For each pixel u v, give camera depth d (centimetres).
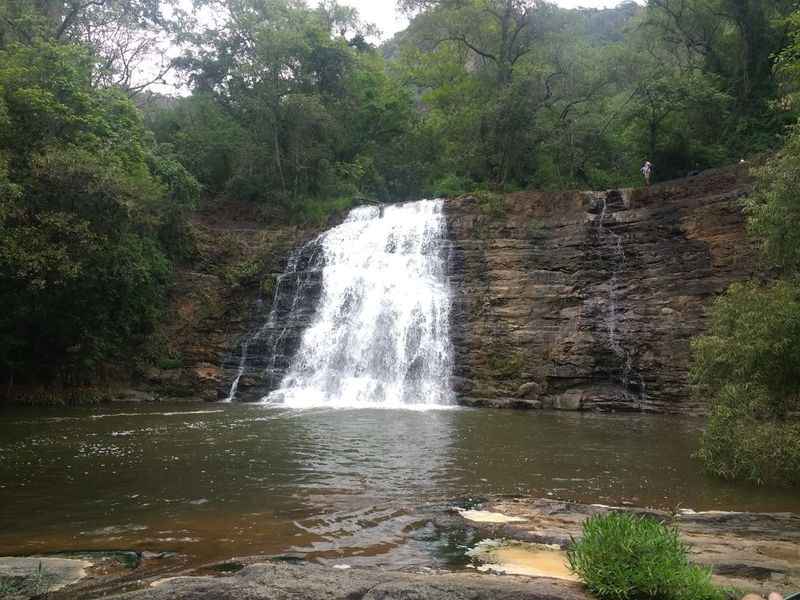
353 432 1602
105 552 678
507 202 2959
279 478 1080
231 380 2639
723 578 580
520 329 2553
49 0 3328
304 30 4238
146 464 1192
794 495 1012
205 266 3133
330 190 3969
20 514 848
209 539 733
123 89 4306
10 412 2009
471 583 516
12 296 2195
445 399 2433
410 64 5088
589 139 3769
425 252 2955
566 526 787
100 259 2298
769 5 3500
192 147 4003
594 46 5319
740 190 2395
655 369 2338
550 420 1938
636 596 494
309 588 501
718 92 3459
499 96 3719
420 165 4288
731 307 1313
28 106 2234
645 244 2581
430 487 1026
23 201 2091
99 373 2492
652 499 980
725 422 1174
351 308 2817
